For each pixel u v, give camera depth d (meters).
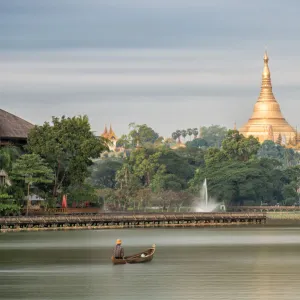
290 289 191.75
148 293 187.25
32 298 182.12
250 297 182.38
